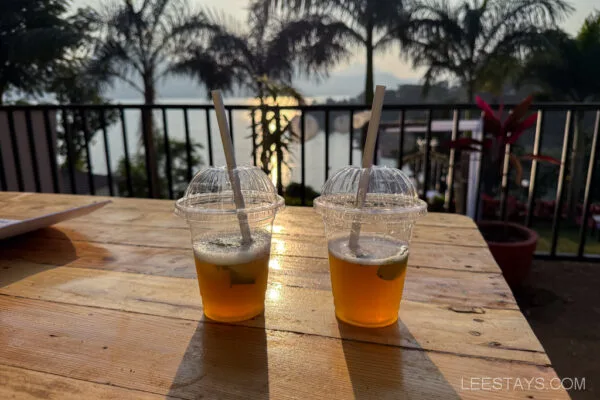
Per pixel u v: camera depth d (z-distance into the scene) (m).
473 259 0.97
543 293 2.31
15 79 10.82
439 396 0.55
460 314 0.73
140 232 1.21
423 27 10.27
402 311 0.75
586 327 2.00
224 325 0.71
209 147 2.57
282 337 0.68
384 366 0.60
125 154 2.77
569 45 10.82
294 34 9.69
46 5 10.76
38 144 6.37
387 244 0.69
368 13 9.88
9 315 0.76
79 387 0.57
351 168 0.71
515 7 10.37
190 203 0.73
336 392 0.56
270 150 2.43
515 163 2.45
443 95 11.33
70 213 1.18
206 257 0.69
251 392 0.56
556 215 2.62
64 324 0.73
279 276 0.89
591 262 2.65
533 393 0.55
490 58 10.52
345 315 0.71
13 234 1.04
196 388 0.57
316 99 7.05
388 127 8.03
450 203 2.94
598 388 1.60
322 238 1.12
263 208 0.68
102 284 0.88
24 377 0.59
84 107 2.71
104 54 9.20
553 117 9.73
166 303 0.79
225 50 9.55
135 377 0.59
